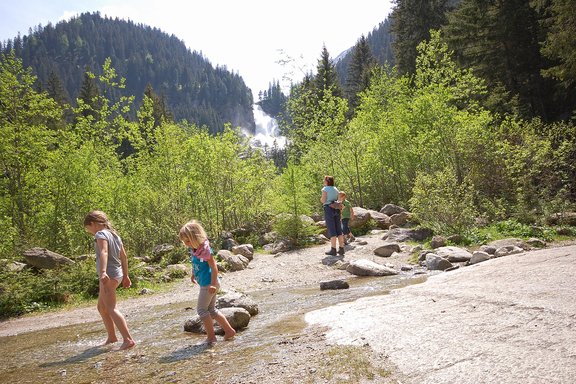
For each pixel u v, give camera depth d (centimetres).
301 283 886
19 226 1466
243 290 855
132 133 1861
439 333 388
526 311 408
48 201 1507
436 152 1638
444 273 738
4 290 858
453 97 1819
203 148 1630
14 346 570
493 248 916
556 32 1831
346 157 1848
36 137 1541
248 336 491
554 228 1077
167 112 5350
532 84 2461
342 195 1231
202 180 1619
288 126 2234
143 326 611
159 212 1582
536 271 562
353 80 5347
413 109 1808
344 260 1041
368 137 1816
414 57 3225
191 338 516
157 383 368
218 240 1409
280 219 1326
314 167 1895
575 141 1481
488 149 1473
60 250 1377
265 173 1727
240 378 354
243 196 1684
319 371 343
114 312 503
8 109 1565
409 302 527
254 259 1203
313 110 2069
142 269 1050
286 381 332
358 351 375
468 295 503
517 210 1206
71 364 454
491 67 2580
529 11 2503
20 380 415
